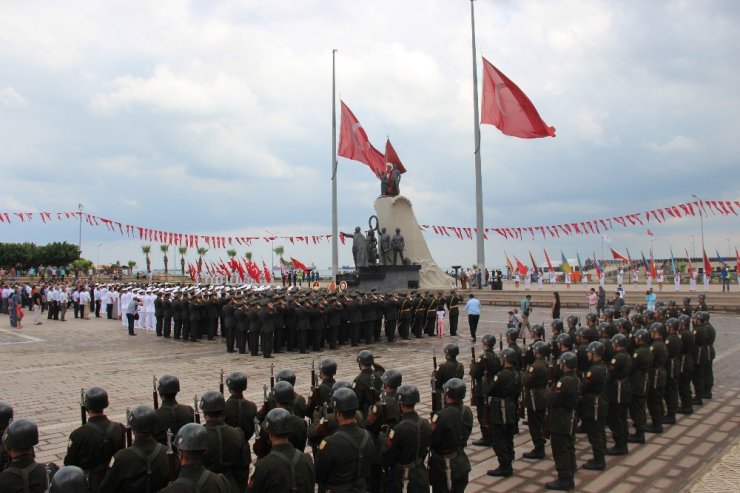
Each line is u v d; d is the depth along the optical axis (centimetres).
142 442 629
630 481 976
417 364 2058
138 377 1828
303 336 2348
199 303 2734
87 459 685
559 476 948
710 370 1564
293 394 762
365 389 977
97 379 1797
